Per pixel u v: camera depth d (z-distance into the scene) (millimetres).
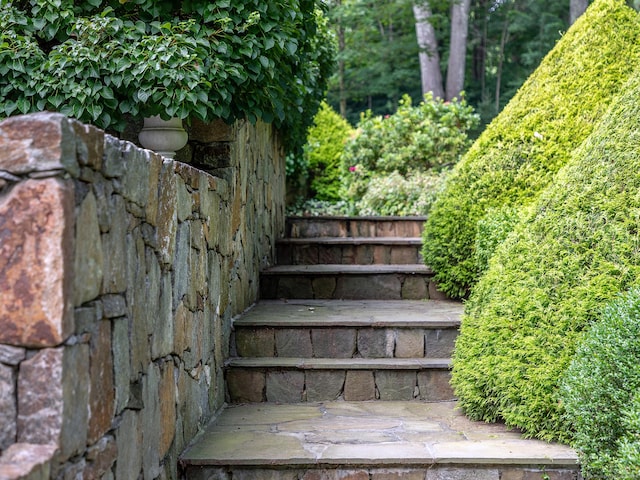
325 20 5844
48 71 3148
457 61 15000
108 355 1807
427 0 14352
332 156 9141
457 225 4582
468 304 3475
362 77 15898
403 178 7727
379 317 3996
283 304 4566
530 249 3123
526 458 2639
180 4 3434
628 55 4535
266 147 4977
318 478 2656
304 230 6105
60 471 1511
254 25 3383
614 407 2361
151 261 2217
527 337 2889
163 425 2387
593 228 2912
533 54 16125
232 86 3395
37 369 1497
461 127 8102
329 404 3523
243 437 2924
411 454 2686
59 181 1503
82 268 1612
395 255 5430
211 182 3160
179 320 2602
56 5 3070
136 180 2029
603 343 2453
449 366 3531
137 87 3158
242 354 3797
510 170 4570
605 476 2432
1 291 1500
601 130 3186
